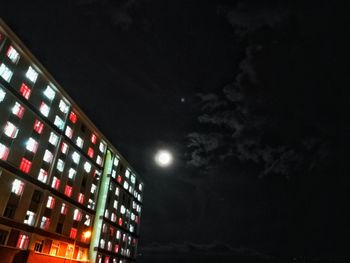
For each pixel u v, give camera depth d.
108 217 62.59
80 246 52.31
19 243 38.56
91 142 57.94
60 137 47.72
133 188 78.69
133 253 76.56
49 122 45.44
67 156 49.59
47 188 43.78
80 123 54.16
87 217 55.06
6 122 37.84
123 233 70.62
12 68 39.38
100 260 57.75
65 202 48.47
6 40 38.75
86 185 55.12
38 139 43.06
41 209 42.41
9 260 36.41
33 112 42.28
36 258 40.06
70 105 50.66
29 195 40.59
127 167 74.69
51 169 45.16
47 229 43.75
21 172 39.41
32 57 42.06
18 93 39.84
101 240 58.72
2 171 36.78
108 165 64.50
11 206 37.81
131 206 76.62
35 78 43.31
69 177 50.03
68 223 49.06
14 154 38.56
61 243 46.91
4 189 36.84
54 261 44.16
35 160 42.12
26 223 40.06
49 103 46.03
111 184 64.50
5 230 36.69
